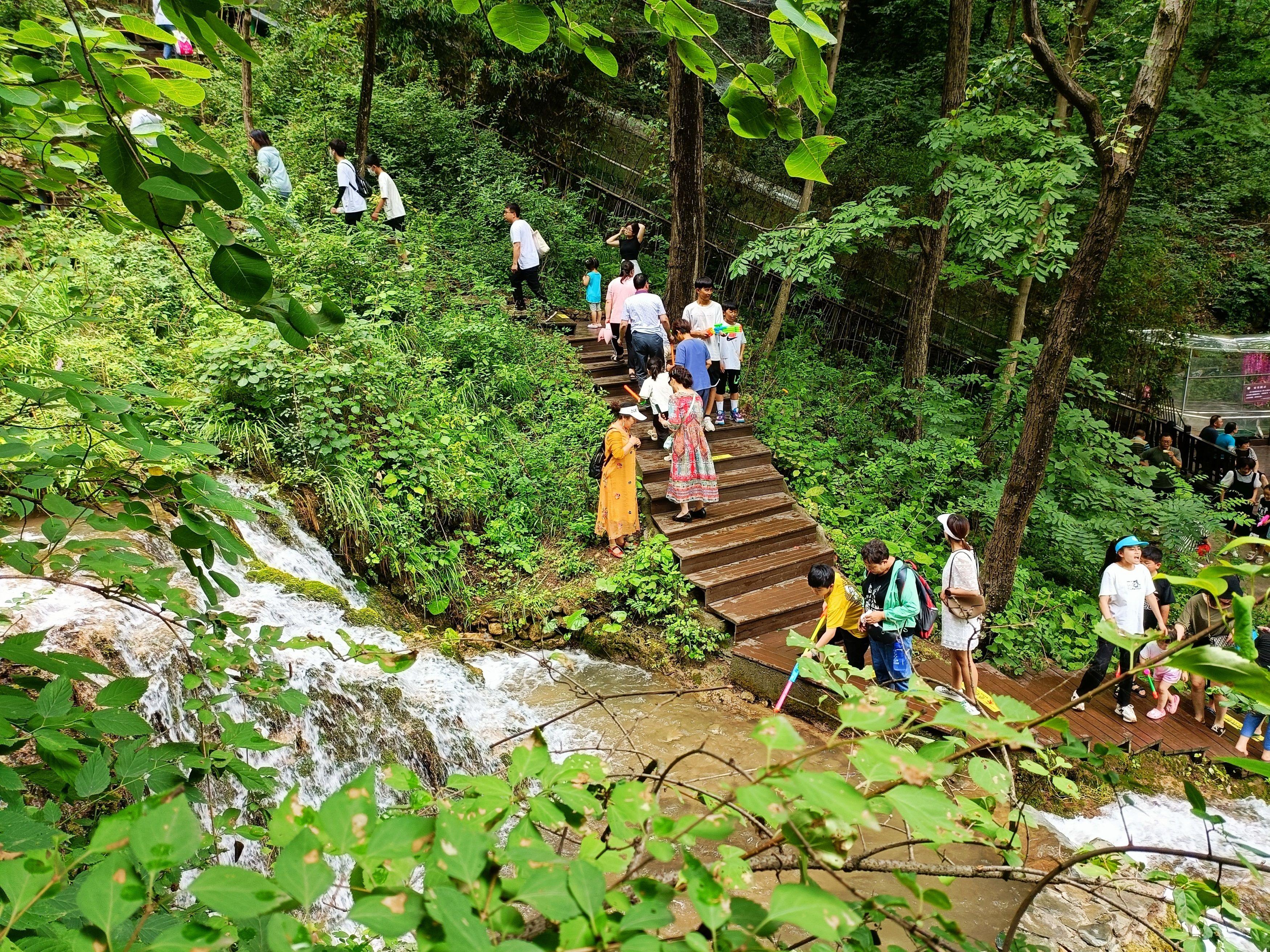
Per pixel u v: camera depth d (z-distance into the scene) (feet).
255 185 4.58
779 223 48.55
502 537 28.19
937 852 4.34
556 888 2.95
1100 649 22.95
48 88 4.79
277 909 2.69
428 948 2.69
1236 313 48.03
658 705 23.13
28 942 3.48
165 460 5.66
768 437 36.78
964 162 31.07
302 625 19.94
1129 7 33.73
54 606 14.23
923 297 39.83
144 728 5.10
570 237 46.68
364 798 3.03
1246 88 50.37
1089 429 34.40
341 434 26.50
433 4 50.49
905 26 49.52
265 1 48.83
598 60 4.55
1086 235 24.27
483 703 22.04
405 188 45.24
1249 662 3.21
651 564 27.66
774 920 2.86
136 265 25.90
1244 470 40.52
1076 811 19.65
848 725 3.18
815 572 20.56
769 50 31.78
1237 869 18.43
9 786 4.67
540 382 34.63
